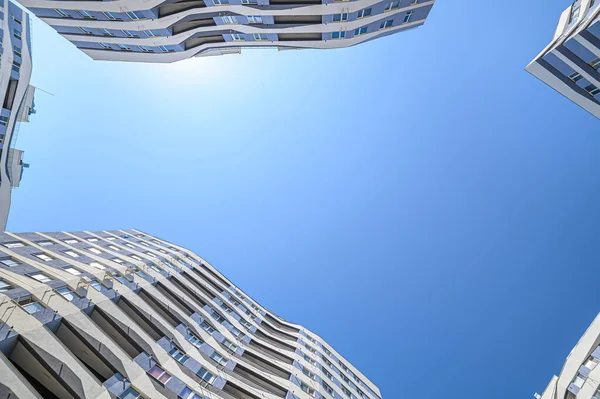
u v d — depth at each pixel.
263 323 42.22
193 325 27.81
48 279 20.19
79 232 33.47
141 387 18.00
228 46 32.62
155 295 27.17
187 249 45.31
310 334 46.00
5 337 14.37
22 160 36.03
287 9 24.66
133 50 33.81
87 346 17.59
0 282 17.52
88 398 14.62
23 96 33.00
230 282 45.59
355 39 29.48
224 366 26.09
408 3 24.39
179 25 29.94
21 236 25.56
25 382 12.91
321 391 32.22
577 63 26.62
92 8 26.45
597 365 21.00
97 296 21.67
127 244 36.91
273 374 29.77
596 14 22.89
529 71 31.22
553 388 25.19
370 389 44.28
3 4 31.00
